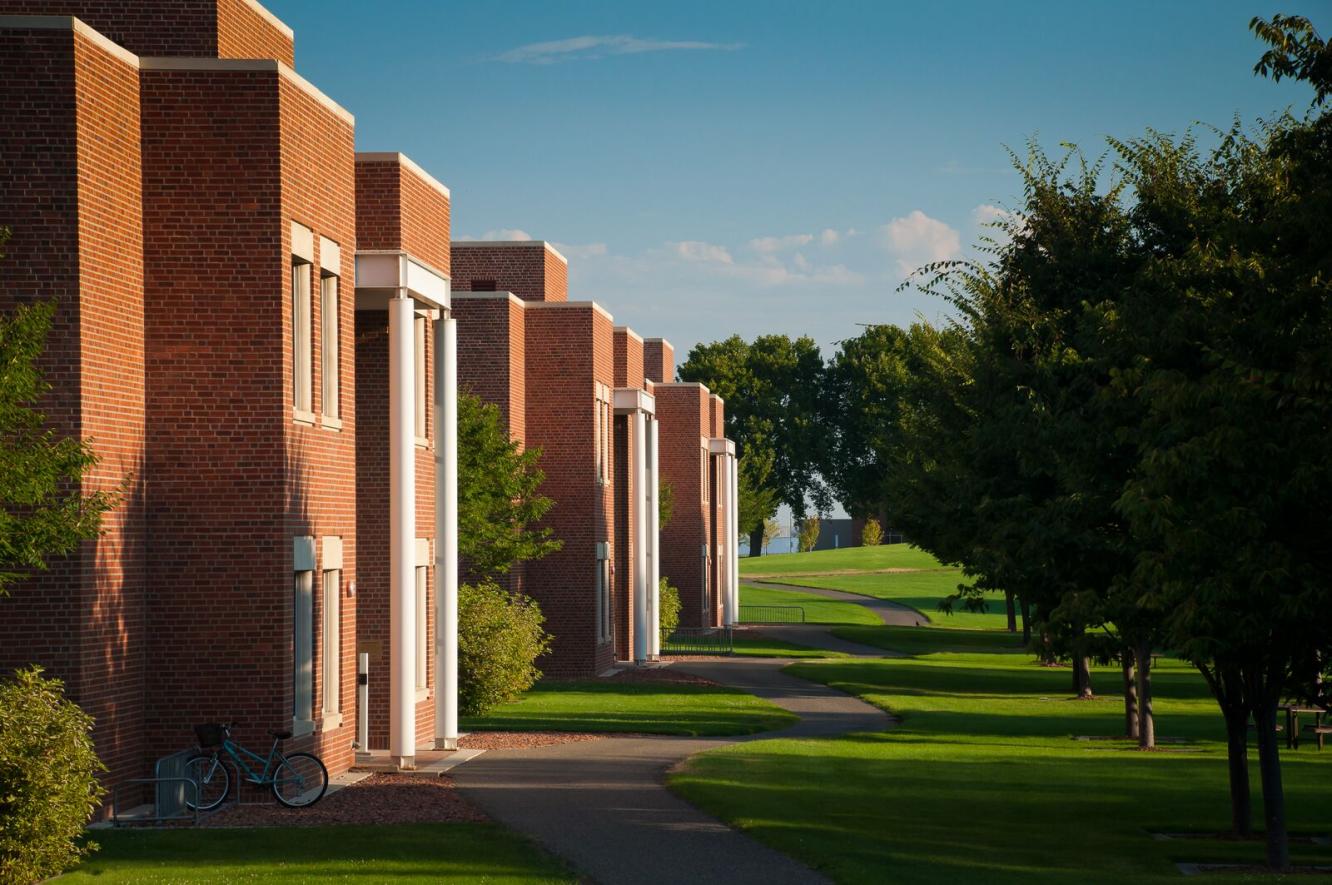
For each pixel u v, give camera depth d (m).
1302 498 16.98
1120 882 18.25
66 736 17.06
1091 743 36.00
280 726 23.14
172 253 23.25
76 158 20.78
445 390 30.70
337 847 19.11
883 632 83.06
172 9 25.27
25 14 24.78
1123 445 22.81
